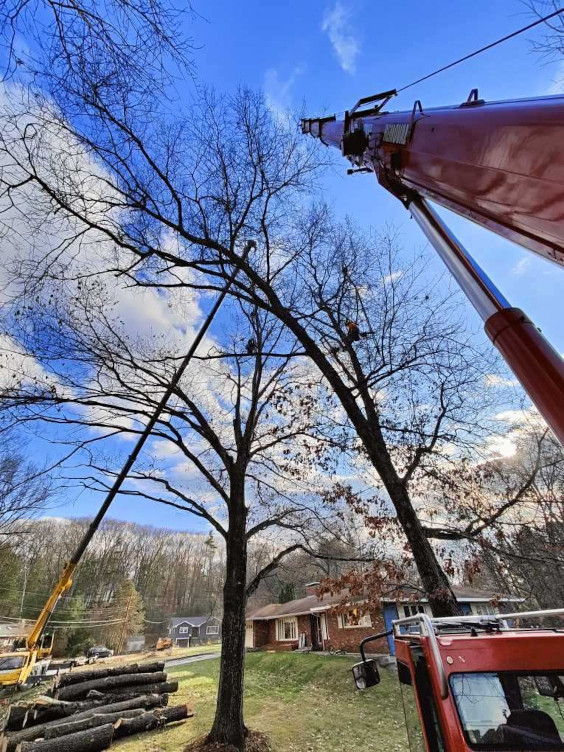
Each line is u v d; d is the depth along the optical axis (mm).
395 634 4285
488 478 8078
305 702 12828
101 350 9289
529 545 7484
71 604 39719
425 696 3410
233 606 9508
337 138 7125
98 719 9844
